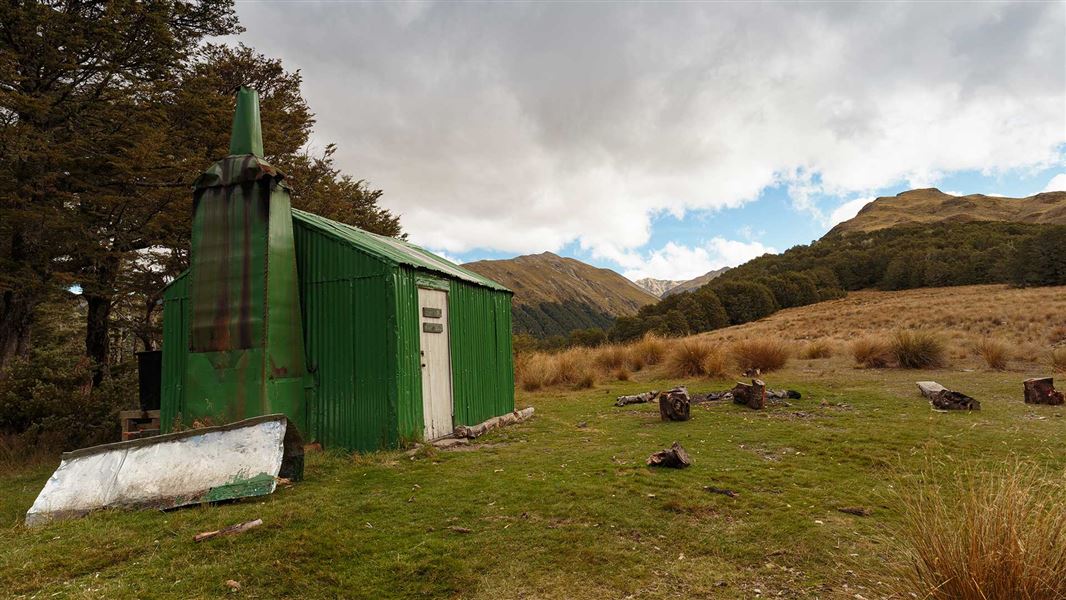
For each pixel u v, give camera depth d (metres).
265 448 5.32
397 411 7.13
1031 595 2.44
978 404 8.66
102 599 3.30
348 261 7.56
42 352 9.63
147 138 11.77
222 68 18.58
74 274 11.75
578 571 3.57
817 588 3.22
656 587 3.34
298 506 4.76
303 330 7.68
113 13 11.57
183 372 8.24
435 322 8.38
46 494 5.05
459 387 8.98
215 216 7.36
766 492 4.97
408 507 4.81
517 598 3.28
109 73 12.28
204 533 4.19
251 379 6.90
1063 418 7.83
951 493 4.30
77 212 11.89
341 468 6.20
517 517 4.52
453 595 3.34
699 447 6.87
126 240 12.91
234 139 7.64
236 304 7.11
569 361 16.64
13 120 11.32
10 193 10.52
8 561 3.88
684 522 4.29
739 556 3.69
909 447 6.43
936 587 2.58
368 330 7.36
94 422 9.16
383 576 3.57
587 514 4.51
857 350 15.40
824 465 5.85
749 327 47.66
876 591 3.13
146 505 4.91
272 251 7.21
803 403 9.91
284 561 3.75
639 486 5.18
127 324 14.67
